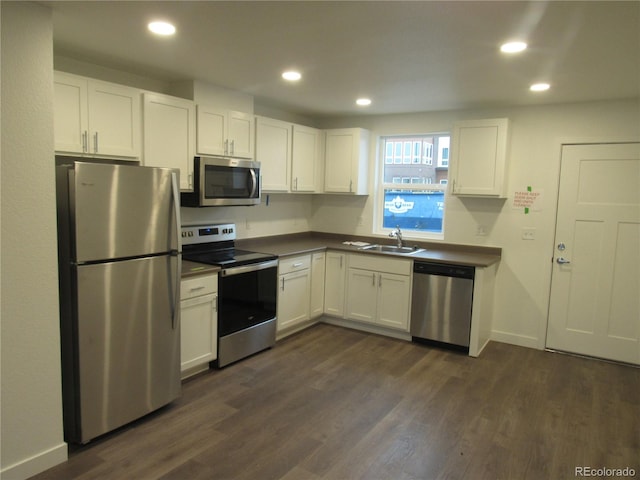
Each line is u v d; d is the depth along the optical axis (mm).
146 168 2523
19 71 2000
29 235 2084
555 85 3285
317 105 4367
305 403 2965
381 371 3525
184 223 3814
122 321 2482
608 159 3764
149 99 3066
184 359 3139
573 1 1873
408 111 4562
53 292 2193
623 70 2855
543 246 4070
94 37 2506
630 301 3766
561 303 4043
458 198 4449
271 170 4230
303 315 4387
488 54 2631
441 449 2469
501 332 4328
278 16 2154
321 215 5375
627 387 3336
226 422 2697
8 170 1993
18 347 2084
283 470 2246
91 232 2295
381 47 2570
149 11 2129
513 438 2596
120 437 2508
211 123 3537
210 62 2965
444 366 3660
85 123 2709
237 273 3496
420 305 4098
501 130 3949
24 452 2133
